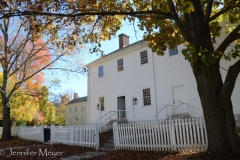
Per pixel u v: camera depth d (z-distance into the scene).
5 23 17.67
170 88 18.33
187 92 17.19
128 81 22.03
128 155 9.59
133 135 11.22
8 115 18.98
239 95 14.66
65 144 14.45
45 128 17.48
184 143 9.44
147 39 10.20
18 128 21.09
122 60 23.17
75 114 51.88
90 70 27.39
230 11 9.63
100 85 25.48
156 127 10.42
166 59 19.03
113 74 23.95
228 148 6.63
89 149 12.12
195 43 7.33
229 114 6.91
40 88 22.38
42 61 20.11
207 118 7.07
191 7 5.80
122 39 26.97
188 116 16.47
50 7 8.66
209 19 7.63
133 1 9.80
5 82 18.98
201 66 7.27
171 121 10.59
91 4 9.03
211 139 6.93
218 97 6.97
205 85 7.15
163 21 9.59
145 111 19.92
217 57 6.96
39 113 42.84
